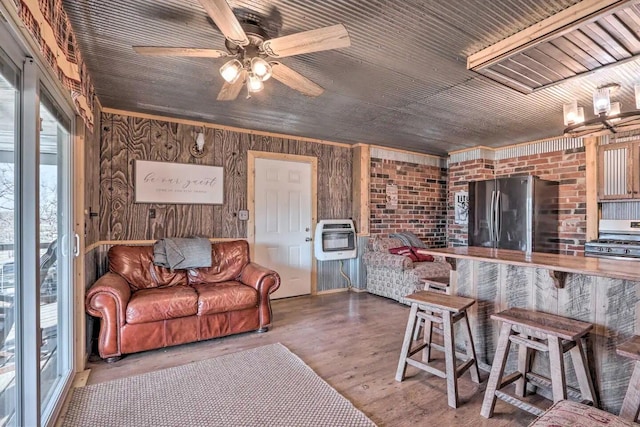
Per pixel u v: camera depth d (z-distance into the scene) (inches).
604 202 164.4
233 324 125.7
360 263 200.7
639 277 63.6
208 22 75.1
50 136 77.4
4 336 55.6
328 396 85.2
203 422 74.9
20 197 59.1
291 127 165.5
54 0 61.0
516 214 169.6
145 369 100.3
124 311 108.0
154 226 147.5
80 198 97.6
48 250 78.0
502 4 68.5
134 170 143.2
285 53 72.7
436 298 92.7
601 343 77.4
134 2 67.4
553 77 97.4
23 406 59.4
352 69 98.0
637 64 91.8
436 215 233.8
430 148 211.5
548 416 51.3
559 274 81.7
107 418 76.0
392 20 74.1
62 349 90.7
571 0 67.2
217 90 116.2
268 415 77.4
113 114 138.8
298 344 119.9
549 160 182.5
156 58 92.0
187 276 138.6
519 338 76.4
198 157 157.4
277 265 181.8
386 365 103.7
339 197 202.5
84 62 93.0
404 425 74.7
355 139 191.5
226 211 165.2
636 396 60.2
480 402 84.2
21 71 58.9
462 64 94.8
